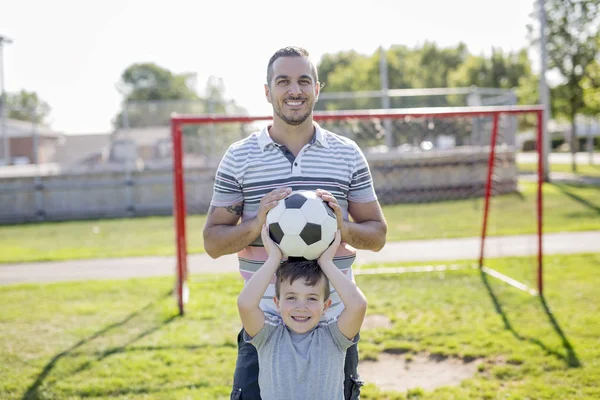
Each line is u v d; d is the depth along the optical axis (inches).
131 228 503.8
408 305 225.3
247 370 88.4
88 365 170.2
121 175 620.7
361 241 91.2
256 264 90.4
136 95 1817.2
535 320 201.3
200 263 334.3
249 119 227.0
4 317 224.4
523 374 156.1
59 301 249.6
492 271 279.6
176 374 162.2
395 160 562.6
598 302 221.0
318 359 82.7
